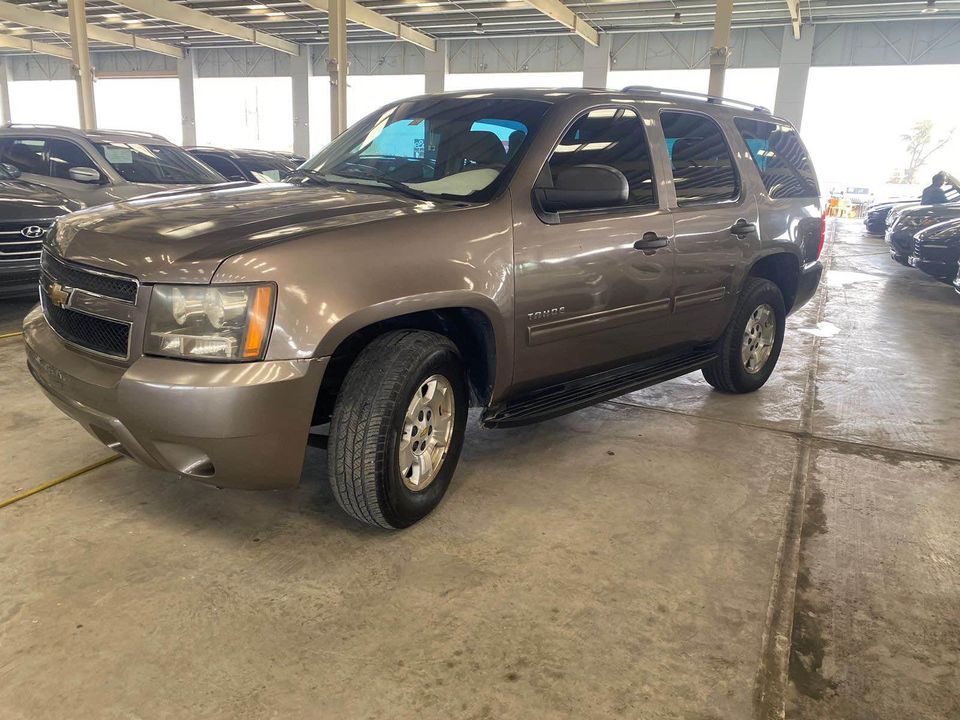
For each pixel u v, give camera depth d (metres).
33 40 31.59
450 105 3.35
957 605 2.41
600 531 2.79
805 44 21.92
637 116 3.46
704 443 3.74
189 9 23.42
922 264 9.64
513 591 2.37
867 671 2.07
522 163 2.90
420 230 2.52
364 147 3.35
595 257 3.09
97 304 2.32
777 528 2.88
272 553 2.53
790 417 4.22
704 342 4.04
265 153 10.84
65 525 2.65
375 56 27.78
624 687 1.96
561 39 25.22
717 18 12.76
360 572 2.44
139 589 2.28
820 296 8.76
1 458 3.17
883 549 2.75
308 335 2.21
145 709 1.80
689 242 3.60
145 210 2.61
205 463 2.29
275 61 29.56
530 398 3.19
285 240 2.27
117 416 2.26
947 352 6.06
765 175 4.27
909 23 21.28
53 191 6.10
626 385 3.51
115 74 32.50
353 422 2.45
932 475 3.46
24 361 4.63
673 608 2.32
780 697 1.95
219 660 1.98
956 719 1.90
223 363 2.17
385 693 1.89
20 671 1.90
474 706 1.86
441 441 2.78
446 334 2.90
